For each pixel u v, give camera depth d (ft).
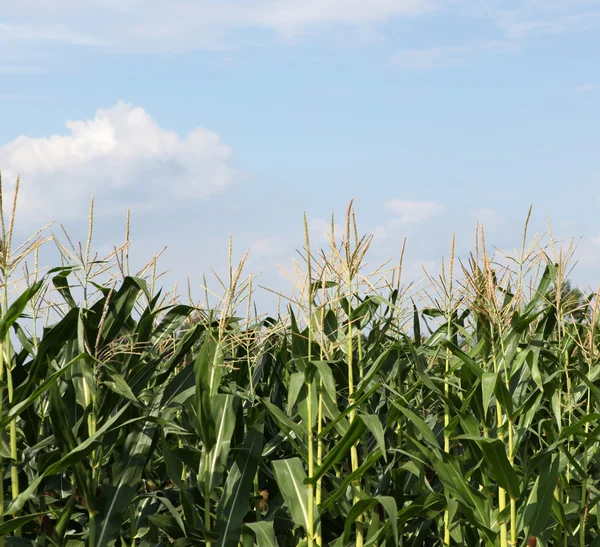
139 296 19.19
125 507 16.44
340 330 19.26
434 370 23.84
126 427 17.11
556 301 20.16
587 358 21.24
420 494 19.21
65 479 18.69
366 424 15.49
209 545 16.60
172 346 18.89
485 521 17.08
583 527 20.21
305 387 17.67
